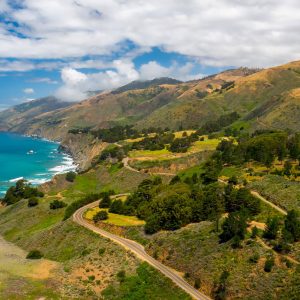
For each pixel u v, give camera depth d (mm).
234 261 72562
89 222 117625
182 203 101312
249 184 122625
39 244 118000
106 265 86562
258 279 66375
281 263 68625
